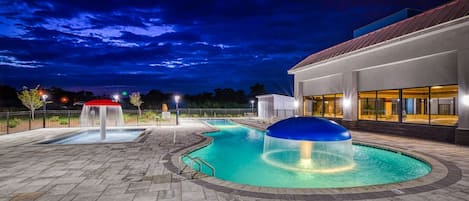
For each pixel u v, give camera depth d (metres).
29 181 5.53
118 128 17.16
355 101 15.62
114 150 9.03
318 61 18.59
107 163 7.09
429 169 7.20
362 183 6.36
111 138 14.15
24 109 30.42
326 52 19.94
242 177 7.00
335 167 7.68
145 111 29.88
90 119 23.98
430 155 8.05
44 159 7.62
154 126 18.95
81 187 5.12
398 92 13.20
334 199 4.46
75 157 7.87
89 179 5.64
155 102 57.88
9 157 7.91
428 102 11.88
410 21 13.34
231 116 31.94
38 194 4.76
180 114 31.19
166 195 4.68
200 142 10.90
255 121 23.81
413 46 11.88
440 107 11.74
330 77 18.17
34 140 11.75
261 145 12.28
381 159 8.69
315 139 6.96
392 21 17.58
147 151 8.85
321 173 7.16
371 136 12.84
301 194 4.68
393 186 5.08
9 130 16.55
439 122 11.65
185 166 6.78
